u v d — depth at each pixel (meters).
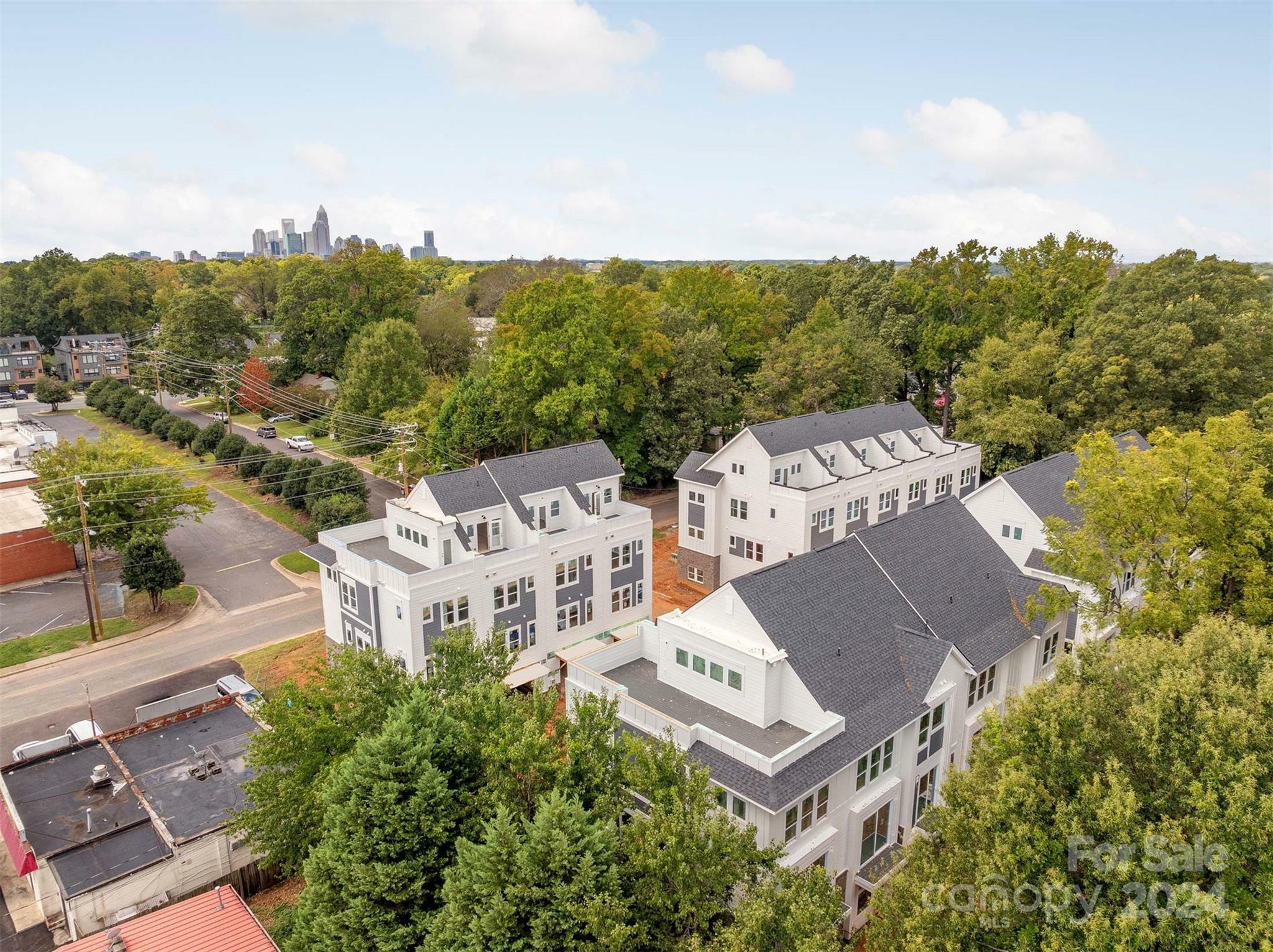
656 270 159.62
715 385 73.12
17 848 28.86
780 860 23.69
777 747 26.16
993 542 38.66
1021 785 18.55
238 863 30.23
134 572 50.50
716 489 55.41
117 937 22.58
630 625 47.72
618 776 21.91
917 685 29.05
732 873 18.64
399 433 71.19
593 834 18.89
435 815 21.33
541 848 18.62
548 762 21.06
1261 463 39.91
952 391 84.94
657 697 29.94
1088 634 36.06
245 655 46.66
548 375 68.06
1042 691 20.89
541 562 42.09
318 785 25.62
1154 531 33.00
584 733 22.02
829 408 76.81
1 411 102.69
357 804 21.31
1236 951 15.01
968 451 64.69
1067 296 81.00
